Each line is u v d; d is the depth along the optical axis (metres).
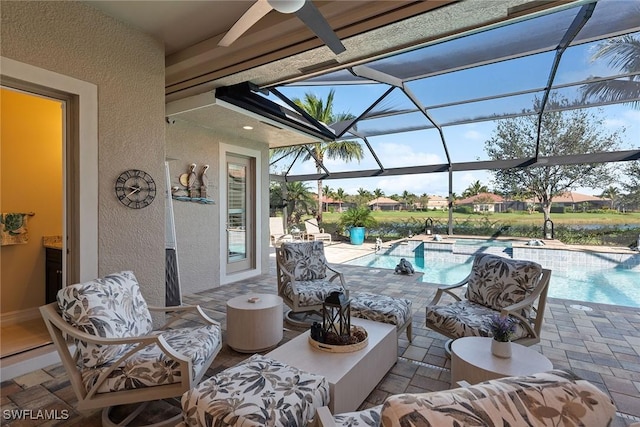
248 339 2.85
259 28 2.94
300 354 2.07
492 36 3.36
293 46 2.98
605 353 2.84
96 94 2.78
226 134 5.50
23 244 3.67
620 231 7.34
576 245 7.42
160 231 3.29
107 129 2.86
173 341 2.06
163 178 3.32
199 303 4.40
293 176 10.12
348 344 2.15
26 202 3.71
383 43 2.82
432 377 2.44
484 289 2.90
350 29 2.64
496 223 8.98
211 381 1.54
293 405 1.39
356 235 10.90
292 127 5.17
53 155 3.94
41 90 2.54
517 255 7.31
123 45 2.97
